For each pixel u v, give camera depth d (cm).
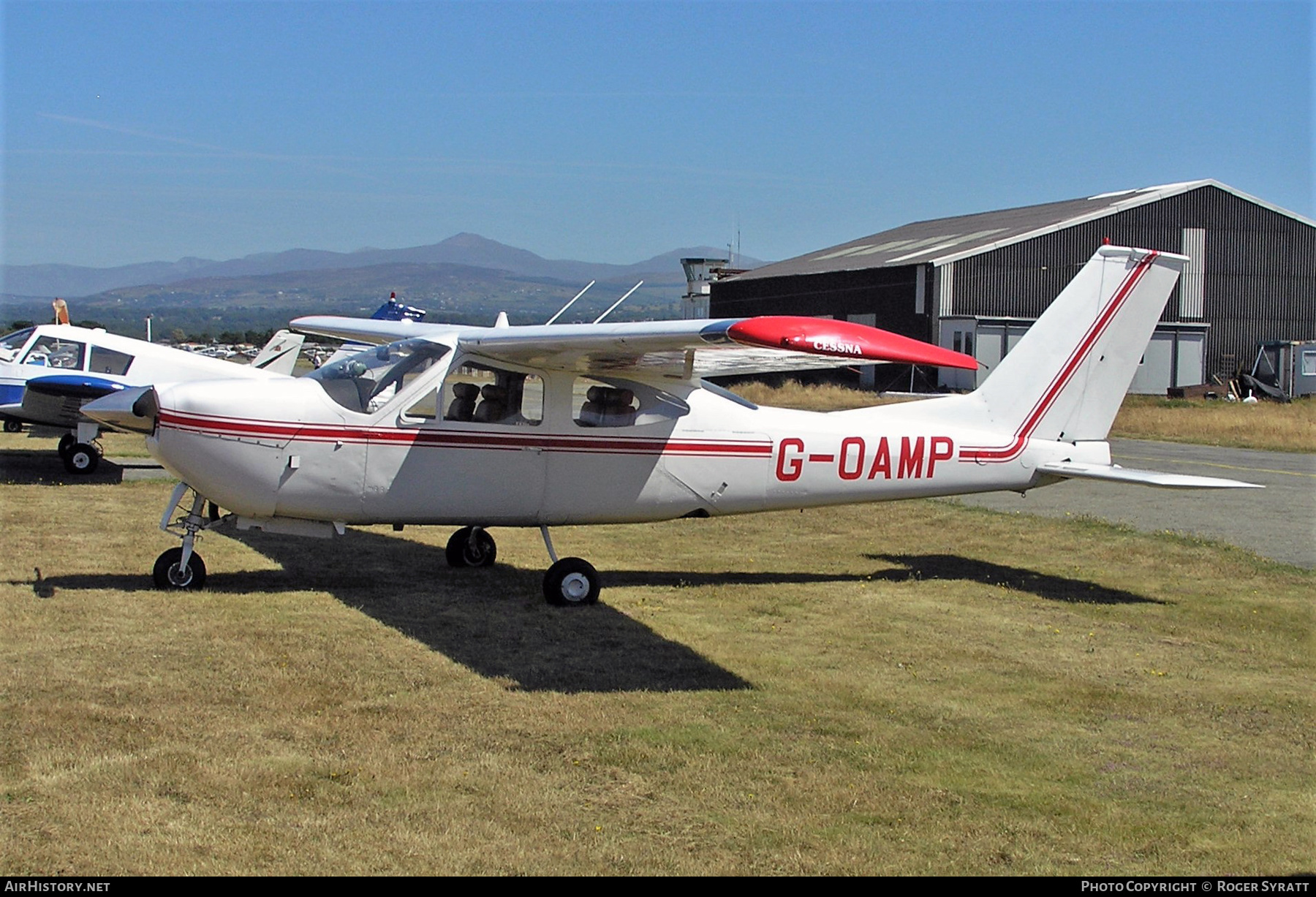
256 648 658
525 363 825
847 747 540
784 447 891
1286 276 4169
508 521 844
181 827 424
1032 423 959
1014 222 4669
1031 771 520
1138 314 972
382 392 800
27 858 395
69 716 532
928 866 421
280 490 785
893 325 4028
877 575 965
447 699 584
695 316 5962
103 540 991
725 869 412
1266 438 2389
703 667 667
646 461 858
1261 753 553
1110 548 1088
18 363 1465
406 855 411
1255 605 863
